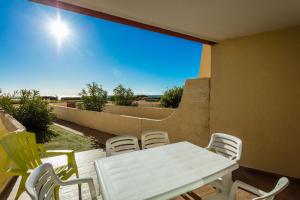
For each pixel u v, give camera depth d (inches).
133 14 109.3
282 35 131.9
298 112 127.9
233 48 156.3
